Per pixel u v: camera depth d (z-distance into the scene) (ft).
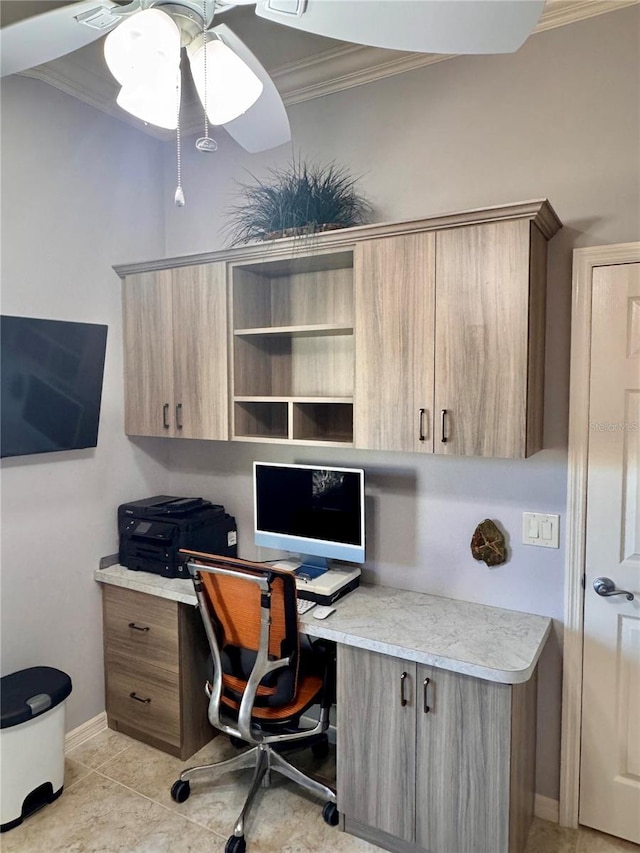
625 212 6.40
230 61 4.88
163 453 10.00
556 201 6.74
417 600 7.51
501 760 5.73
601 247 6.50
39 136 7.83
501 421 6.13
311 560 8.32
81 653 8.59
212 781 7.70
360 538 7.43
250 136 6.37
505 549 7.18
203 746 8.47
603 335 6.55
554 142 6.73
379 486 8.04
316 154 8.34
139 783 7.63
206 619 6.84
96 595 8.81
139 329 8.94
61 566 8.29
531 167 6.86
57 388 7.87
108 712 8.87
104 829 6.81
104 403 8.90
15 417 7.39
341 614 7.02
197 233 9.68
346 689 6.61
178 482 10.04
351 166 8.05
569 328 6.75
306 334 8.48
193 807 7.18
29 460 7.82
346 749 6.65
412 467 7.77
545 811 7.12
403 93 7.62
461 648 6.08
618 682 6.71
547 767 7.11
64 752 7.52
